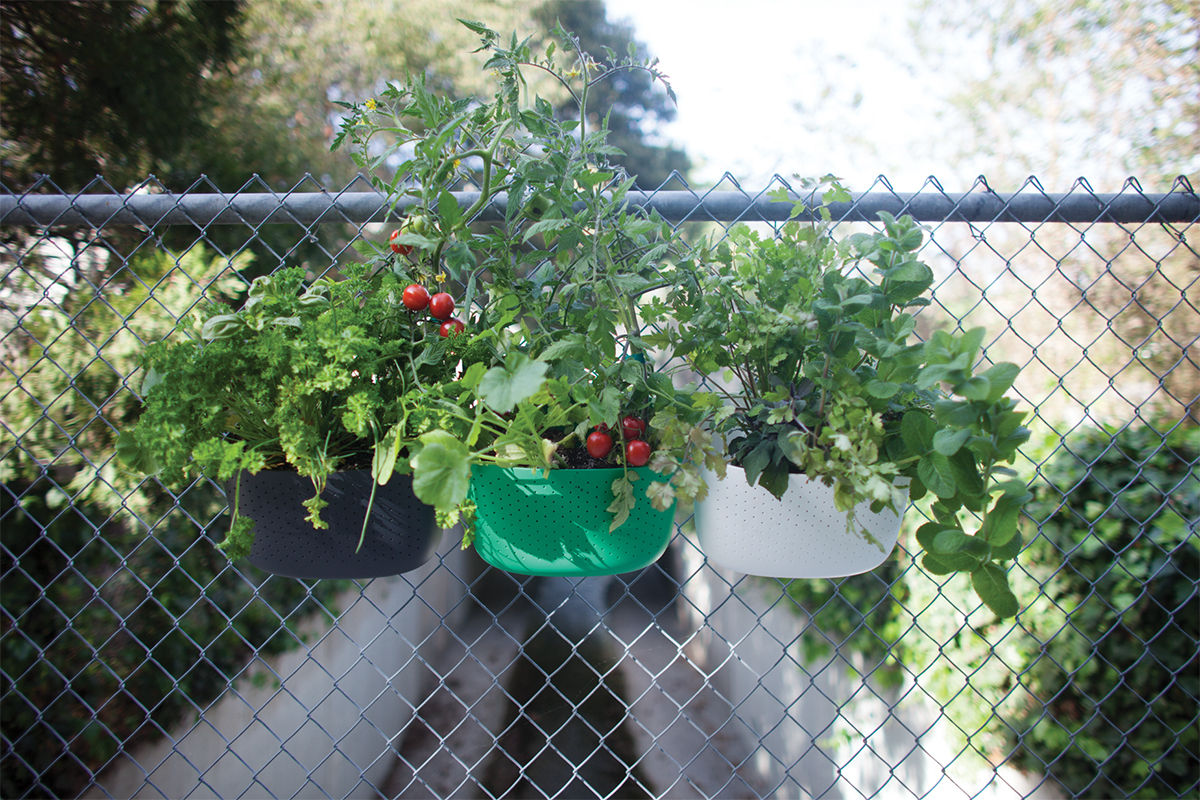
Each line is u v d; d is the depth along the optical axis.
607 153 1.02
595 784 4.13
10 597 1.91
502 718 5.01
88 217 1.34
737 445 1.03
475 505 0.97
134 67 3.18
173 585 2.34
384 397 0.99
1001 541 0.90
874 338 0.91
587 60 1.03
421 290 0.98
